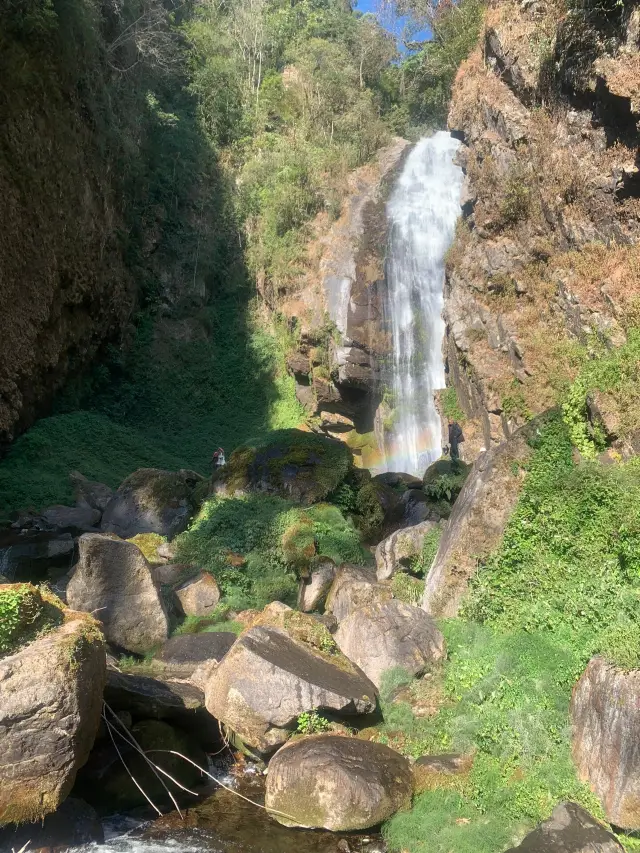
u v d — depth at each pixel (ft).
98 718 22.00
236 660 25.95
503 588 29.76
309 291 108.78
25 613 21.09
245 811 23.39
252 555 41.91
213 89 135.95
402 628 29.32
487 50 67.92
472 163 68.28
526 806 20.68
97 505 64.54
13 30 71.82
